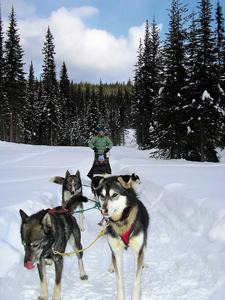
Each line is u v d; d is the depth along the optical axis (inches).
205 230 173.3
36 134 2066.9
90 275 153.0
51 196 292.4
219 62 839.1
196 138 694.5
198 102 685.9
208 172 394.9
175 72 756.6
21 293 126.6
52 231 125.3
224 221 160.7
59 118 2101.4
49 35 2237.9
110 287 139.3
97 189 143.6
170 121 742.5
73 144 2310.5
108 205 127.4
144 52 1316.4
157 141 751.7
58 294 124.3
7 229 165.6
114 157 838.5
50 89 1931.6
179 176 352.8
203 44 712.4
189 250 165.0
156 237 198.5
